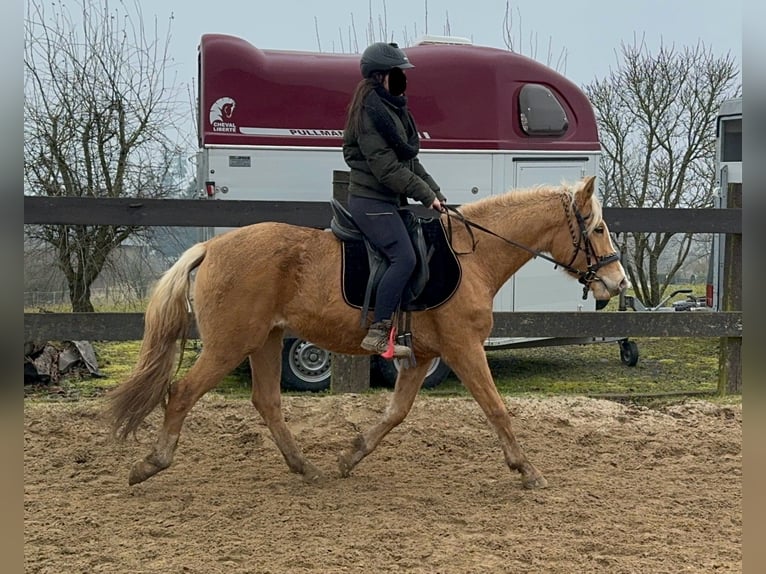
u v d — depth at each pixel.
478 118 9.10
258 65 8.61
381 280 4.77
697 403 7.52
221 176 8.55
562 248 5.25
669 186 14.97
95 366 9.15
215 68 8.50
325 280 4.86
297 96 8.69
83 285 11.38
